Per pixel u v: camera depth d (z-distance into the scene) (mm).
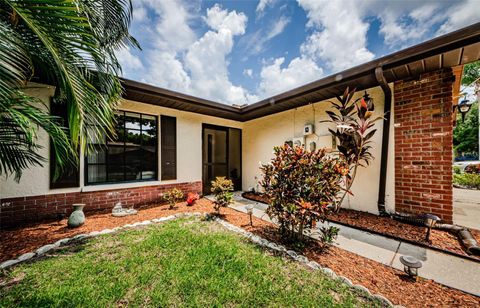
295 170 2469
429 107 3018
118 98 2893
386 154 3443
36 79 2918
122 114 4363
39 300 1483
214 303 1499
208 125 5918
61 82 2164
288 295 1582
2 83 1557
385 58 2793
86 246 2385
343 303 1488
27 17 1516
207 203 4746
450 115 2834
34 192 3311
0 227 3004
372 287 1691
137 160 4578
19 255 2160
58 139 2133
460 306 1465
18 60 1709
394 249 2377
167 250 2289
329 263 2076
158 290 1631
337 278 1787
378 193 3584
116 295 1562
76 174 3725
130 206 4309
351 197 3963
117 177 4285
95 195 3912
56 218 3445
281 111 5387
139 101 4410
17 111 1649
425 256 2197
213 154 6062
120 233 2781
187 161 5281
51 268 1909
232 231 2941
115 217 3529
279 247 2383
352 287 1667
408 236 2648
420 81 3100
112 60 2543
